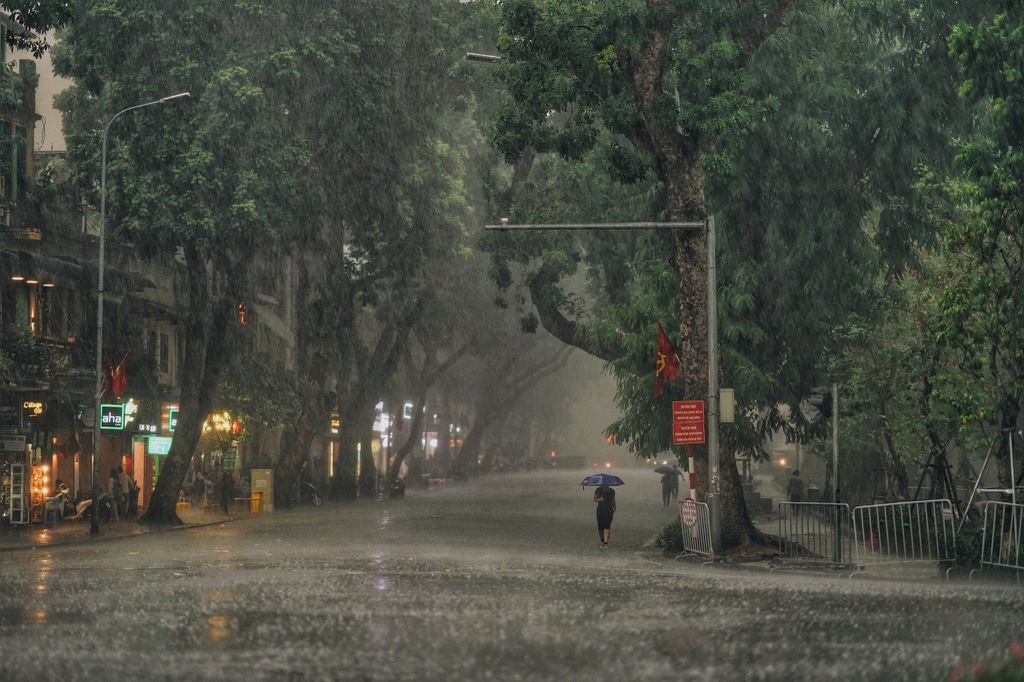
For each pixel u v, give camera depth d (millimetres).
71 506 66188
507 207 64812
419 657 18938
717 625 22969
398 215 77500
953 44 34906
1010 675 12758
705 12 42719
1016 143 35375
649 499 103750
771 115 49125
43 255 67500
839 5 53156
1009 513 34000
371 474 103062
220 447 81438
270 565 38062
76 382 66500
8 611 25297
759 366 53844
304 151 66875
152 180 62719
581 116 47344
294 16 67750
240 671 17625
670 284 50750
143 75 62625
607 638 21125
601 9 42812
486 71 69375
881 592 29719
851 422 56000
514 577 33781
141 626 22688
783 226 51375
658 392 47906
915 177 51281
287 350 112875
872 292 53938
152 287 78062
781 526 42031
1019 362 35594
